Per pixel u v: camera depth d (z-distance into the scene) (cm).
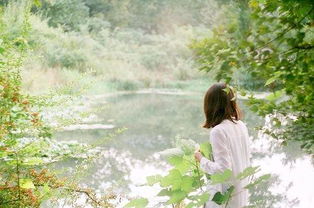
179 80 3250
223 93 292
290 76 156
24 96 392
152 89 2891
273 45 152
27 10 414
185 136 1209
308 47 153
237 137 287
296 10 146
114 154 976
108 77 2783
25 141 382
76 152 439
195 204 169
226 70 152
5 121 360
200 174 192
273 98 177
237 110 300
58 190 419
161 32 5028
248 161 296
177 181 173
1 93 357
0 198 322
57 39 2773
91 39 3316
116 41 3731
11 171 338
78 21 3788
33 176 360
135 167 862
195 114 1664
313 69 159
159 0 5156
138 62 3428
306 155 880
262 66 155
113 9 4741
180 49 3603
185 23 5028
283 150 944
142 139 1163
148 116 1602
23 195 327
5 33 402
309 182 700
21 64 388
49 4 3406
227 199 182
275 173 762
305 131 239
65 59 2639
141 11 5000
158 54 3562
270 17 152
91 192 432
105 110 1712
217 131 280
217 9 3884
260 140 1066
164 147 1068
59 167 664
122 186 712
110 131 1255
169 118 1555
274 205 599
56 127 426
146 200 173
